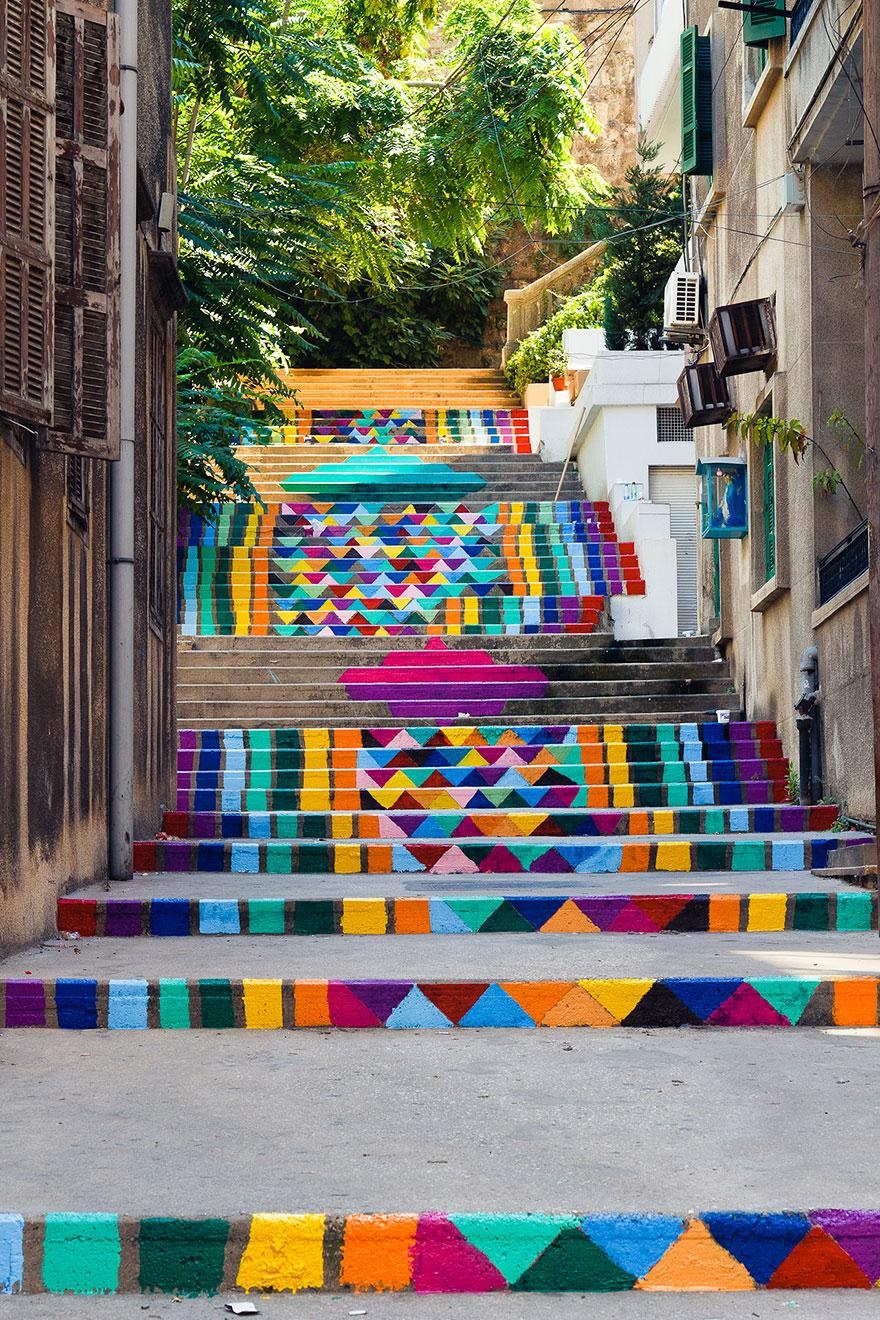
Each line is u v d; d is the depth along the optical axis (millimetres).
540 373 23234
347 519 18188
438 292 26719
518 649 14766
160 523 11469
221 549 16812
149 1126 4578
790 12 11125
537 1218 3783
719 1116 4672
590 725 12914
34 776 7223
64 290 6875
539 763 12484
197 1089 5047
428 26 20797
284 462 20312
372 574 16500
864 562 9789
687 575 18094
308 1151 4324
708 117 14164
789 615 11820
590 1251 3773
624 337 20859
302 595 16094
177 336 16031
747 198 13094
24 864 7039
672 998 6074
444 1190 3988
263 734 12859
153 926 7676
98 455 6961
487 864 9375
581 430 19125
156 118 10945
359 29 20781
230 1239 3762
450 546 17281
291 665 14312
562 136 19719
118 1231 3754
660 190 20922
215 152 17922
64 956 6891
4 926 6684
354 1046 5730
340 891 8359
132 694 9211
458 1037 5891
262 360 16297
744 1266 3781
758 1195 3941
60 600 7723
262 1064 5422
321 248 16656
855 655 9969
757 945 7145
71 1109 4777
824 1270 3785
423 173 19344
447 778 12148
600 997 6074
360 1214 3785
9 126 6359
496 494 19297
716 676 14312
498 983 6086
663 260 20734
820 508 10891
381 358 26078
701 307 15195
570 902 7684
